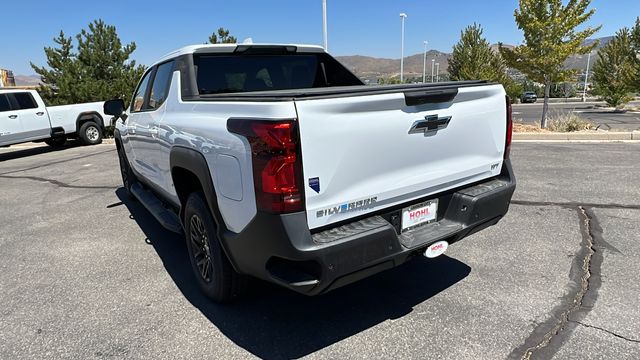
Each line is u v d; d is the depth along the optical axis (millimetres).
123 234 5184
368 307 3305
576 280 3557
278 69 4574
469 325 3002
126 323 3197
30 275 4117
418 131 2844
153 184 4773
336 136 2455
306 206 2406
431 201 3092
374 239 2568
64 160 11664
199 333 3037
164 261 4324
